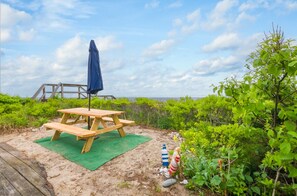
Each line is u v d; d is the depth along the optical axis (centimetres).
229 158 275
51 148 465
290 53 177
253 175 292
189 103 611
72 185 310
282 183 269
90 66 534
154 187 300
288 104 229
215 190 282
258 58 199
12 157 413
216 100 482
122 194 285
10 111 799
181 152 341
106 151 438
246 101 214
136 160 394
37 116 812
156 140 523
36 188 295
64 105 918
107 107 830
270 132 203
